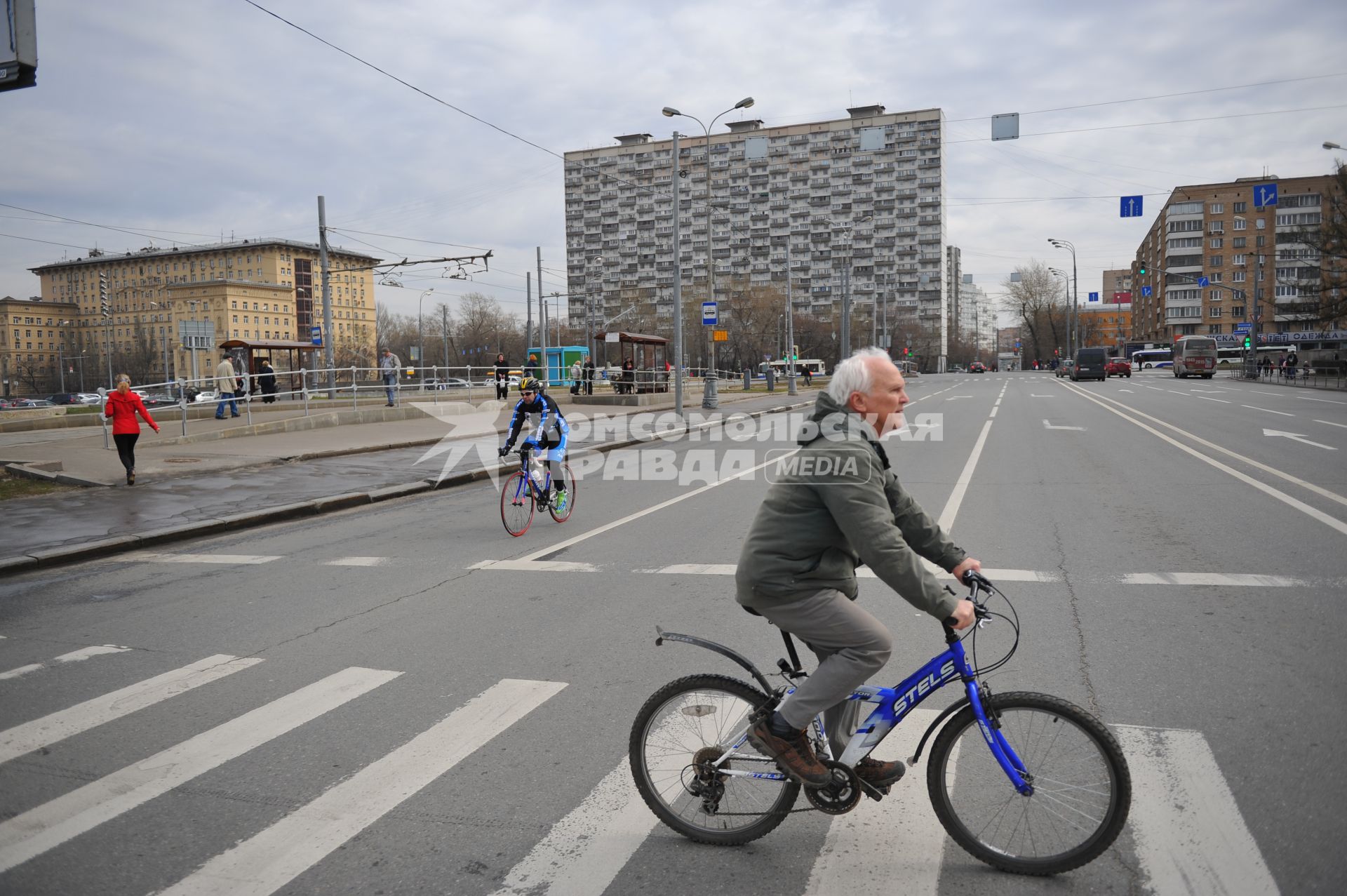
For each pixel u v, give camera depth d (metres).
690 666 4.95
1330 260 51.47
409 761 3.80
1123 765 2.76
